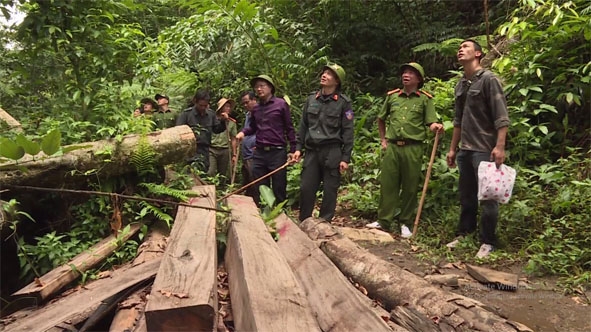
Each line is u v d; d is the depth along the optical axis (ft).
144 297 9.33
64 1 16.75
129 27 22.20
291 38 31.27
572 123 18.76
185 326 6.59
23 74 17.94
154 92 23.44
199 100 21.39
